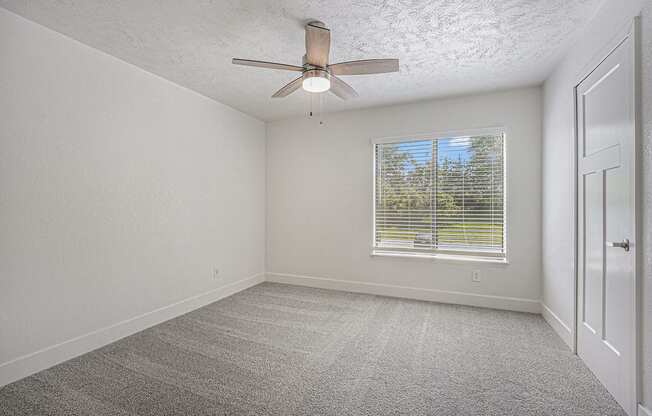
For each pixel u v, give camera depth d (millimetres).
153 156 2949
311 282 4324
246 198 4238
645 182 1526
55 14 2010
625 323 1698
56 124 2217
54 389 1928
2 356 1960
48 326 2182
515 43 2393
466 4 1924
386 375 2094
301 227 4387
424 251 3729
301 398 1847
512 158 3318
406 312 3291
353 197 4070
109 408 1752
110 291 2582
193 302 3387
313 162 4301
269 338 2670
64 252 2270
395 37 2316
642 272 1556
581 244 2254
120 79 2650
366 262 4004
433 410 1737
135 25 2148
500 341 2598
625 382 1693
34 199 2104
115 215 2619
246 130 4234
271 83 3188
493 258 3449
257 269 4461
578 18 2066
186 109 3305
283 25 2160
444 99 3594
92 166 2447
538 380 2021
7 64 1966
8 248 1980
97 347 2477
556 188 2750
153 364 2232
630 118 1629
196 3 1909
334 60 2672
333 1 1893
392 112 3844
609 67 1857
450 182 3613
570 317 2457
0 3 1893
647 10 1503
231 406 1773
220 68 2836
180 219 3242
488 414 1701
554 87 2818
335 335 2732
